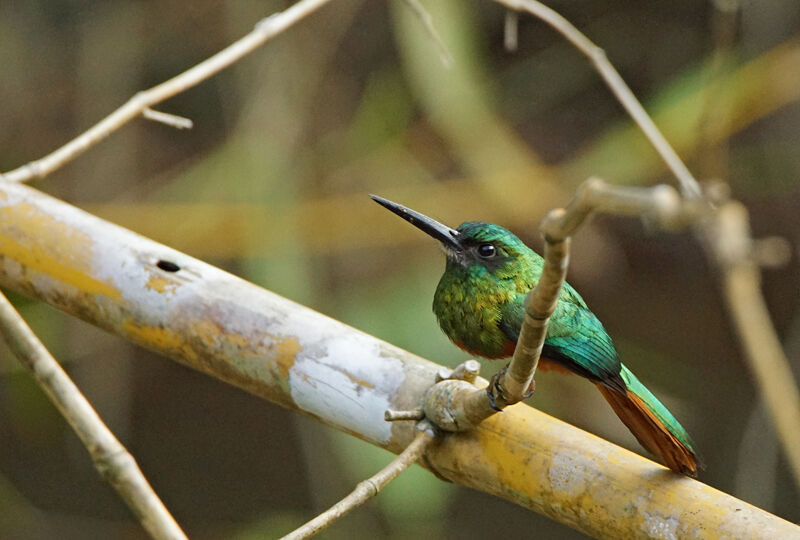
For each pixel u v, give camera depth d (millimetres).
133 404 12078
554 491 3875
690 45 10359
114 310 4777
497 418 4055
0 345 9305
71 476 11789
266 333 4473
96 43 10062
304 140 9805
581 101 10461
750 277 7402
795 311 10562
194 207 9227
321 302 9430
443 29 8641
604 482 3785
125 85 10055
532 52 10539
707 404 11141
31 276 4965
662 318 10938
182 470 12289
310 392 4391
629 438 9383
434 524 11211
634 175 9609
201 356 4621
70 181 9844
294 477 12406
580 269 10617
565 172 9695
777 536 3438
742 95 9305
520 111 10406
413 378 4223
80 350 9727
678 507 3639
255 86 9562
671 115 9125
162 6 10062
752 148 10250
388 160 9734
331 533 10023
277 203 9188
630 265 10852
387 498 8438
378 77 10078
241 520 12109
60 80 10156
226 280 4676
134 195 9852
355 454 8484
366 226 9477
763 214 10422
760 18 9797
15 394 10078
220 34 10125
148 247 4785
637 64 10492
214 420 12492
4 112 10062
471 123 9055
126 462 3221
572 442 3918
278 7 9922
